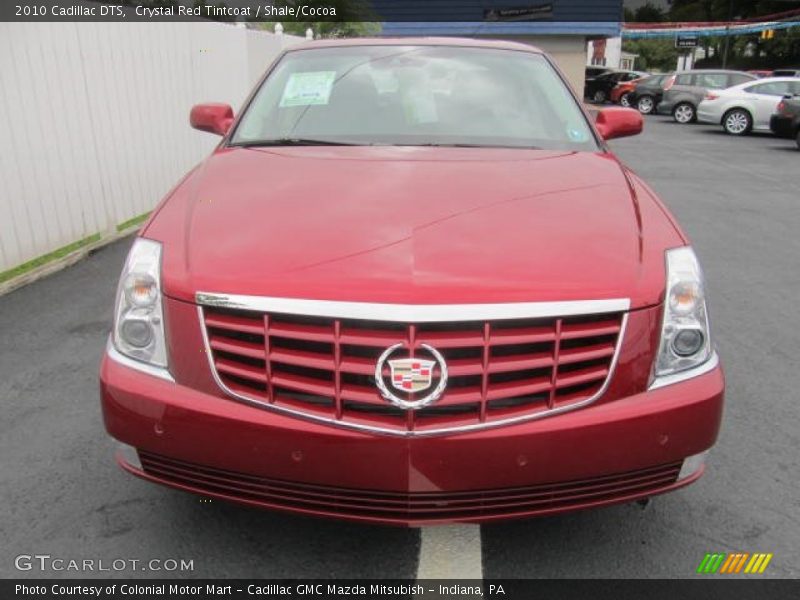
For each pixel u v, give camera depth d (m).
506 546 2.48
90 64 6.05
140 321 2.16
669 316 2.14
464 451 1.98
